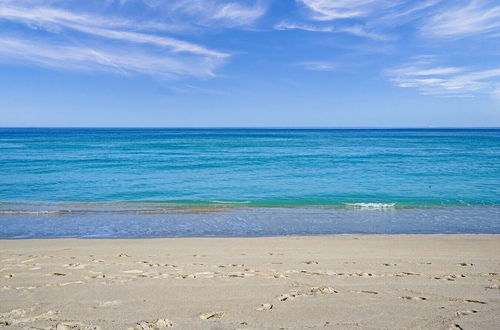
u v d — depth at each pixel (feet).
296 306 15.49
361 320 13.97
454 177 82.17
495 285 18.72
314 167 102.22
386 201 56.18
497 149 179.52
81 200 57.06
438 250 28.55
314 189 67.51
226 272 21.27
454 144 231.50
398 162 115.75
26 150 163.94
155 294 17.01
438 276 20.48
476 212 48.44
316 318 14.17
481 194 61.72
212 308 15.25
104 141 257.14
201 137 356.38
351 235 35.70
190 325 13.47
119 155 140.46
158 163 110.93
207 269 22.07
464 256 26.32
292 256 26.23
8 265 22.89
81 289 17.74
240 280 19.38
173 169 96.43
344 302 15.99
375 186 70.59
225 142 256.11
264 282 19.02
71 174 85.15
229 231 38.65
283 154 149.79
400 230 38.91
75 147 188.03
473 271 21.75
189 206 52.54
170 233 37.73
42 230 38.91
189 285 18.44
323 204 54.03
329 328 13.24
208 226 40.91
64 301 16.06
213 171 92.99
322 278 19.88
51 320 13.94
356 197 59.67
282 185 72.13
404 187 69.31
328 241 32.30
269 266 22.91
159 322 13.73
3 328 13.23
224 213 48.03
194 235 36.96
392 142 260.01
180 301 16.07
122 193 63.26
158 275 20.47
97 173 87.51
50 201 56.13
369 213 48.01
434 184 72.69
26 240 33.09
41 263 23.49
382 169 97.35
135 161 116.67
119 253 27.25
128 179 78.84
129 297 16.58
